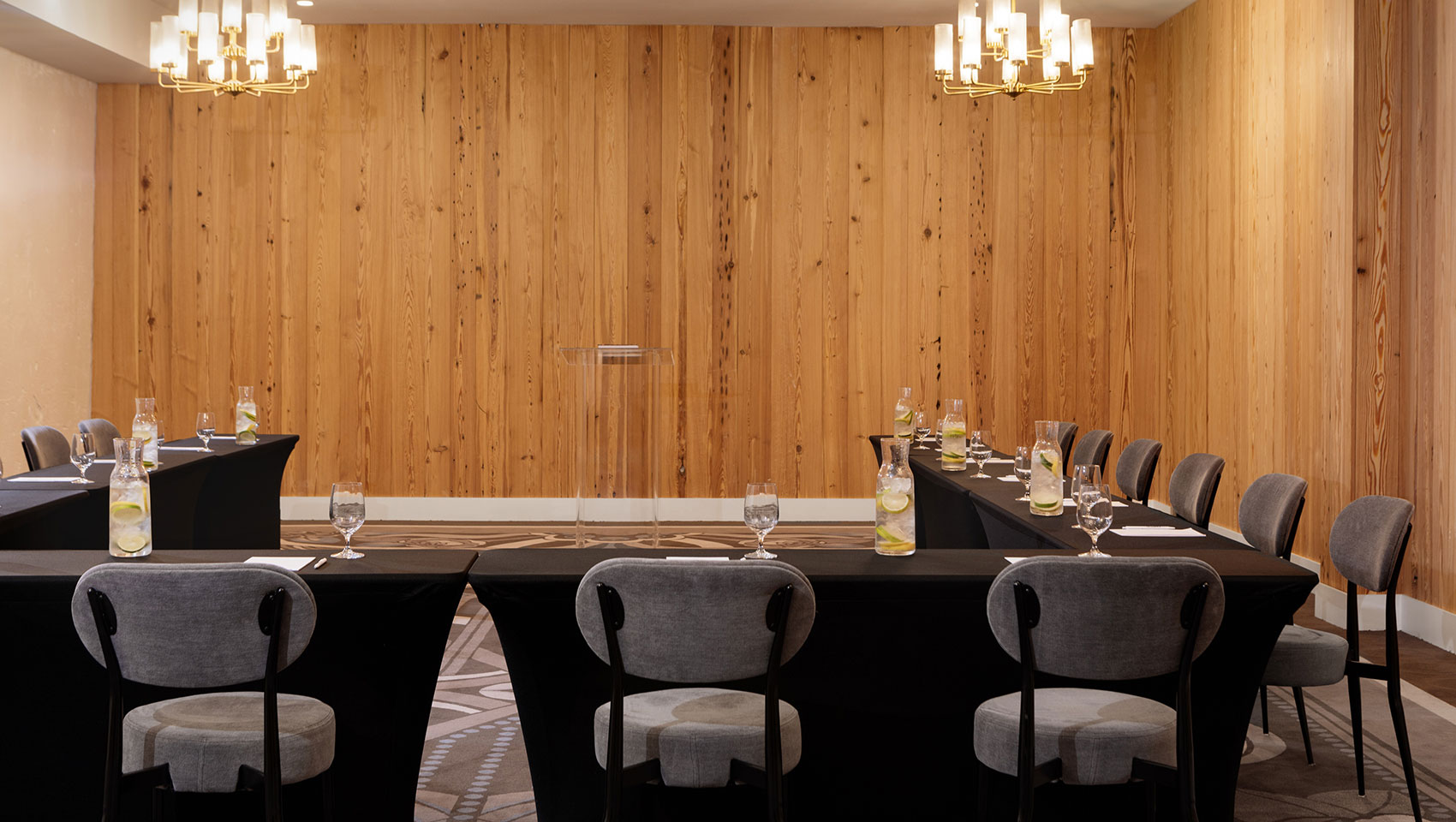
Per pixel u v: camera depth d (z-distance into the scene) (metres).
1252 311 6.78
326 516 8.45
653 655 2.28
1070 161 8.39
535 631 2.76
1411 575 5.39
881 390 8.48
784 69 8.38
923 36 8.36
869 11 8.04
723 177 8.39
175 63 6.20
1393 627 3.18
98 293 8.36
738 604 2.23
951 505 5.47
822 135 8.40
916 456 5.86
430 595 2.62
